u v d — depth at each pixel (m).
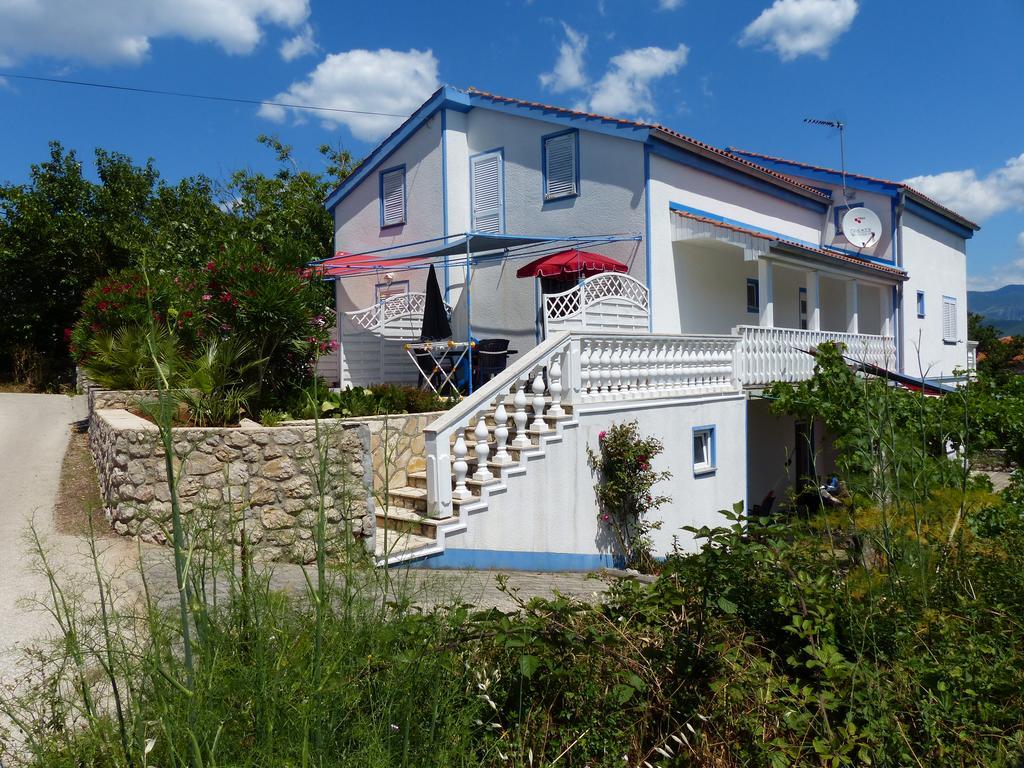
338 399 10.63
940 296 22.70
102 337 11.18
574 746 3.38
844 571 4.22
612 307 13.03
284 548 6.44
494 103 15.90
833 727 3.39
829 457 18.78
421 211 17.05
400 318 15.97
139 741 2.54
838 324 20.92
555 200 15.14
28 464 9.81
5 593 5.13
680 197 14.71
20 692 3.47
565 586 7.40
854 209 19.27
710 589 3.86
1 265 22.03
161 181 26.89
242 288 9.67
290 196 26.36
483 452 8.66
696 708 3.46
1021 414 7.80
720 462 12.60
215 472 6.75
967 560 4.32
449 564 7.99
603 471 10.24
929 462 5.13
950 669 3.37
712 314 15.52
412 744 2.89
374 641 3.04
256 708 2.63
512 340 15.52
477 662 3.52
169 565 5.38
